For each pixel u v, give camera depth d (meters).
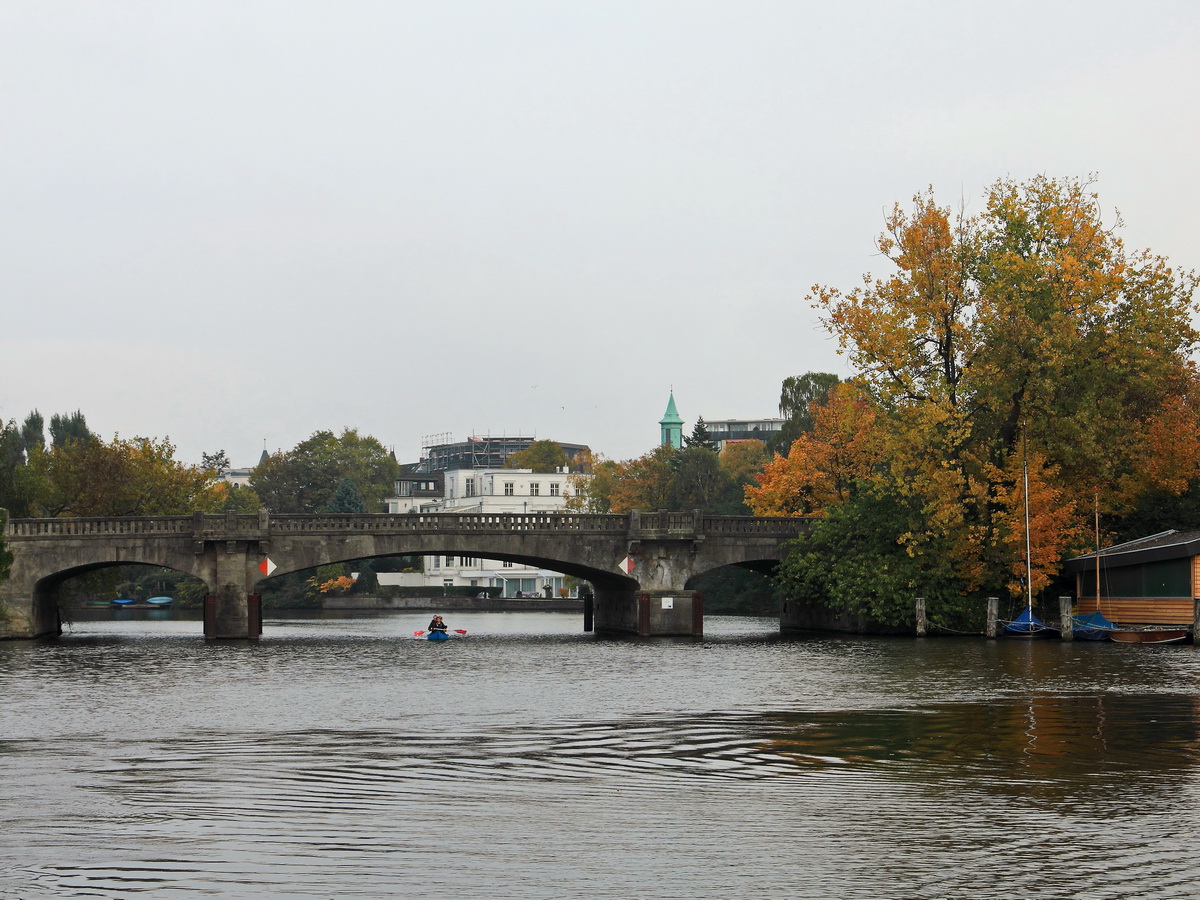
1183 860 23.11
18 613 85.00
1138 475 86.44
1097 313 80.19
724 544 90.94
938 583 84.81
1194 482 87.44
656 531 89.31
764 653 71.56
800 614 101.75
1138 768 31.88
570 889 21.48
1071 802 27.81
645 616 89.75
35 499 102.00
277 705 46.28
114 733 38.78
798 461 101.31
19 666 64.69
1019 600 85.31
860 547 87.12
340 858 23.22
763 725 39.94
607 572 90.06
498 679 56.47
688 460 154.88
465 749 35.16
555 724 40.38
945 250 81.19
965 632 84.69
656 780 30.34
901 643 78.12
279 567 86.31
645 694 49.41
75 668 63.34
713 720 41.25
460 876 22.16
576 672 59.94
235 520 85.38
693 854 23.50
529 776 30.86
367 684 54.34
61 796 28.50
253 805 27.48
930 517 82.38
